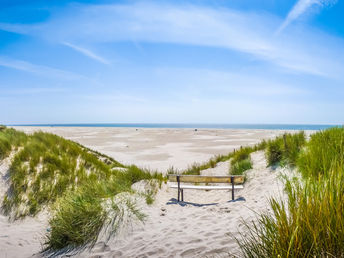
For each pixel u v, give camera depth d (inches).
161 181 283.9
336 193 71.5
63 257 133.0
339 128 266.4
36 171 268.4
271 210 142.2
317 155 173.2
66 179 270.5
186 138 1371.8
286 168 239.8
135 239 138.6
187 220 160.7
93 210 161.3
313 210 66.0
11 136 359.6
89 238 144.7
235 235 120.2
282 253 61.6
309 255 60.1
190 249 115.2
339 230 60.8
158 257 113.7
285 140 285.6
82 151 385.4
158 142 1131.3
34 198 232.5
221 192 264.4
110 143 1060.5
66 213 165.5
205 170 414.6
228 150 800.3
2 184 240.4
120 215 162.1
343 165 87.3
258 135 1489.9
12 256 146.0
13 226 197.3
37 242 166.9
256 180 255.1
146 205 195.0
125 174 287.4
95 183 225.9
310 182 82.8
